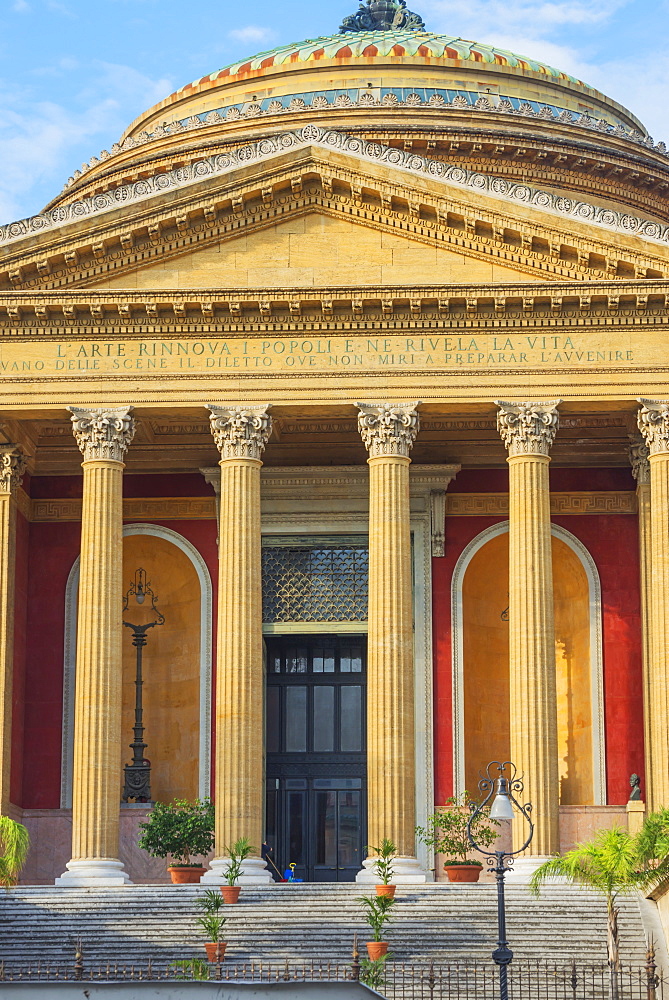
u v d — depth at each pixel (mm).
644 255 56125
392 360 56906
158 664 66438
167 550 66562
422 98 80750
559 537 64812
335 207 57844
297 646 68125
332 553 66250
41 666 64625
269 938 48188
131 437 57344
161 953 47688
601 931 48000
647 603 60250
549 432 56344
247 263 57625
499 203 56594
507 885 51500
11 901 51156
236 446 56625
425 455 65250
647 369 56344
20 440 61000
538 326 56812
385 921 48344
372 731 54531
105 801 54250
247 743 54562
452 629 64500
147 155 80062
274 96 82188
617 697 63375
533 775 53594
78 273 57844
